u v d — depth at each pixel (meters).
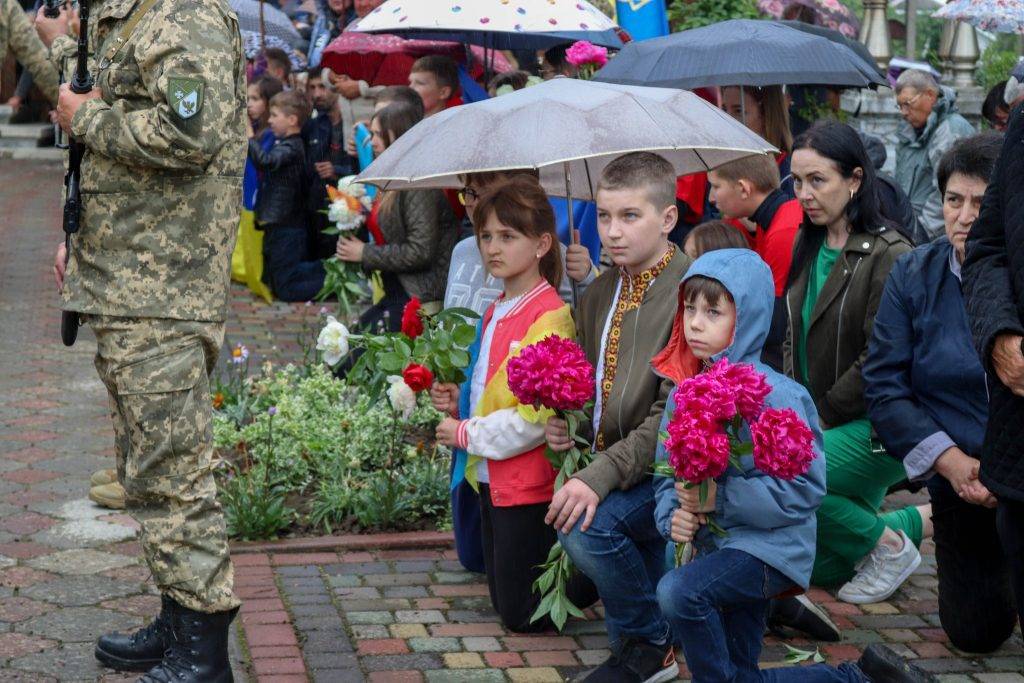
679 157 6.19
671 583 4.41
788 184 7.23
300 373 9.09
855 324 5.95
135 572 6.24
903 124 11.35
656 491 4.77
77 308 4.75
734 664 4.64
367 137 11.27
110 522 6.90
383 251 8.66
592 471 5.00
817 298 6.07
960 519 5.41
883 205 6.95
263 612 5.78
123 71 4.62
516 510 5.56
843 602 6.18
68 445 8.27
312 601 5.98
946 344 5.29
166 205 4.70
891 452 5.44
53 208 18.28
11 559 6.36
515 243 5.46
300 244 12.61
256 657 5.30
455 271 6.15
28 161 23.41
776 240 6.54
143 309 4.67
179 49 4.50
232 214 4.85
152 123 4.49
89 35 4.79
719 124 5.36
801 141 5.95
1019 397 3.91
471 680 5.22
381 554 6.65
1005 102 9.12
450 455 7.46
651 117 5.25
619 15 11.05
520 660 5.44
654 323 5.11
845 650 5.61
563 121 5.20
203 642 4.84
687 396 4.25
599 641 5.66
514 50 11.22
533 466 5.51
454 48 11.52
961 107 14.27
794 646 5.64
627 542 5.03
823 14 13.26
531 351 5.04
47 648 5.39
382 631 5.69
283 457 7.47
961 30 14.38
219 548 4.84
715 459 4.18
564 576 5.32
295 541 6.70
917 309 5.38
